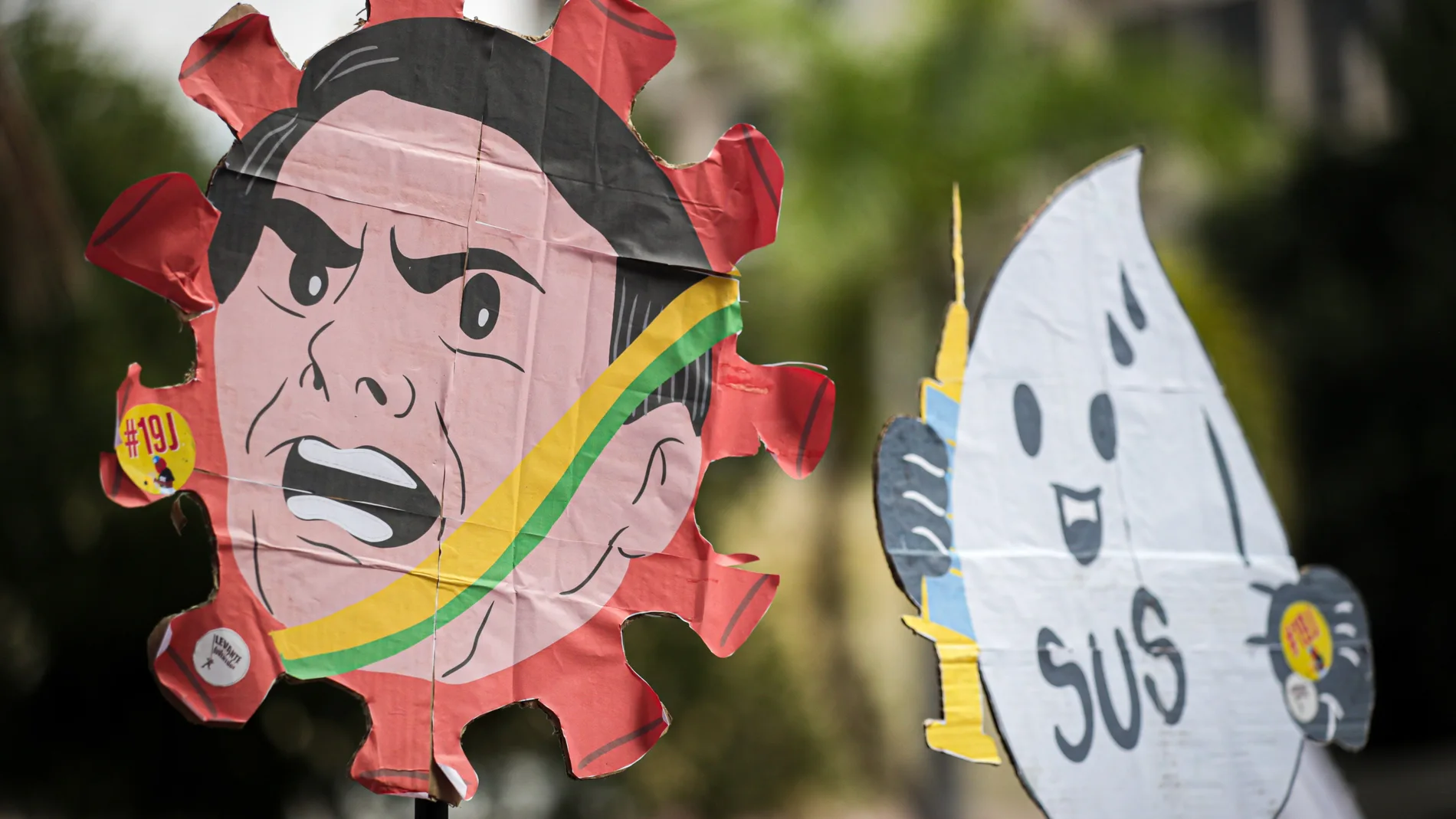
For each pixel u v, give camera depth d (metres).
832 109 10.70
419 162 3.05
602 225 3.23
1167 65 11.02
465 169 3.10
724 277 3.34
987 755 3.57
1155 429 4.08
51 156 9.55
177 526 2.71
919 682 12.34
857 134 10.59
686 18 11.41
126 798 9.31
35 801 9.29
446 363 3.02
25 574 9.04
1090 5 15.30
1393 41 15.43
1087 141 10.76
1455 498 14.08
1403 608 14.27
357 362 2.93
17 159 7.20
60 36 10.20
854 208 10.50
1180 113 10.80
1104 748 3.74
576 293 3.18
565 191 3.20
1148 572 3.95
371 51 3.04
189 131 10.66
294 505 2.82
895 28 11.04
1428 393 14.34
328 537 2.84
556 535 3.08
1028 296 4.02
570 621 3.05
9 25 10.06
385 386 2.95
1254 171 13.08
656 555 3.16
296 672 2.76
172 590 9.12
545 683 3.00
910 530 3.64
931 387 3.77
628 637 11.25
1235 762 3.91
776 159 3.38
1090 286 4.11
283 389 2.84
